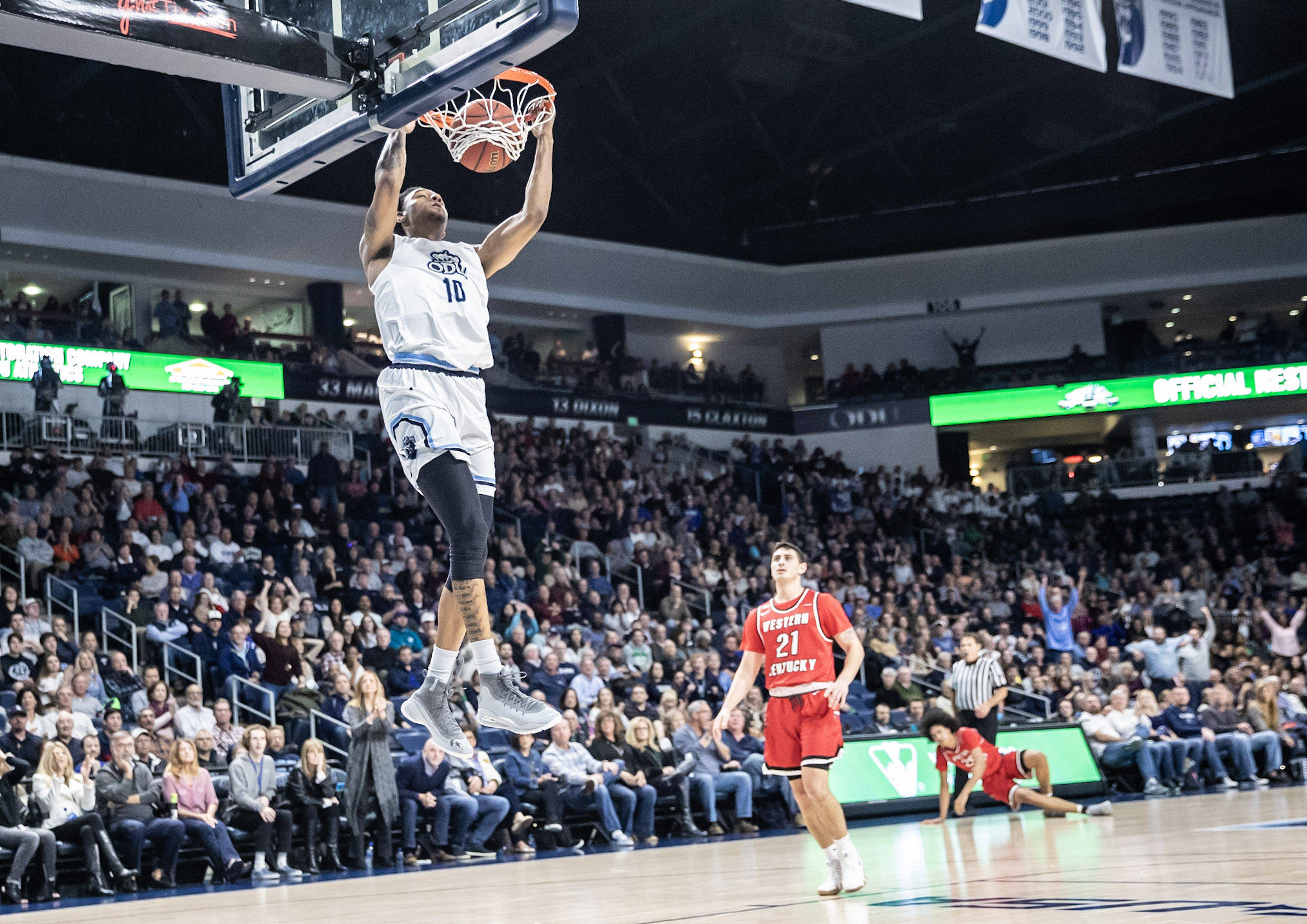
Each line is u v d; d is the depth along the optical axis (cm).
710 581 1986
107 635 1370
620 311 2756
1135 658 1745
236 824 1032
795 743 585
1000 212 2669
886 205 3020
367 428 2233
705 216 2845
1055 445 3142
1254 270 2795
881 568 2277
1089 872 509
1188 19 1525
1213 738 1515
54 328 2048
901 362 2942
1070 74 2489
